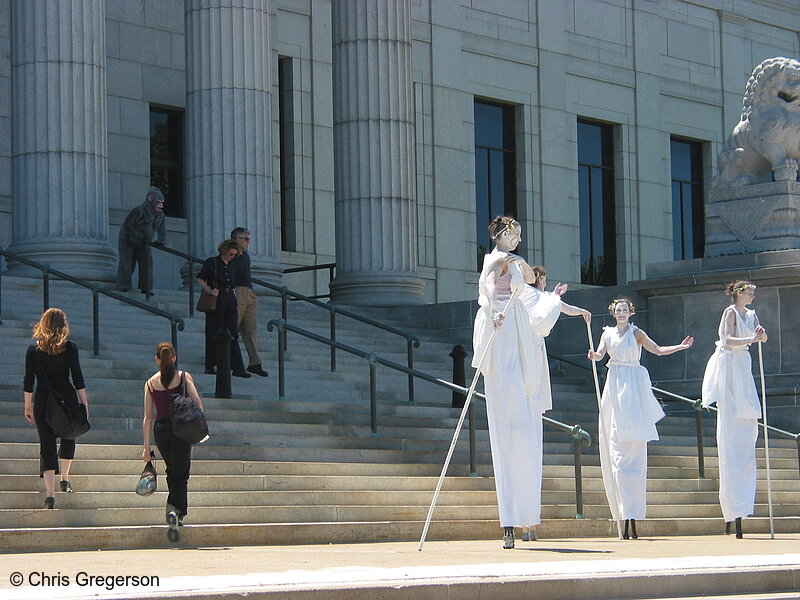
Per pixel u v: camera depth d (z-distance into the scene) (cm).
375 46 3131
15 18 2653
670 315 2583
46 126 2600
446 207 3856
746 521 1750
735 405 1588
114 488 1468
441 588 891
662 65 4472
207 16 2884
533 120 4103
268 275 2858
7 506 1370
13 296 2330
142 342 2262
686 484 1977
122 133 3288
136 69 3331
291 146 3581
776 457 2286
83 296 2431
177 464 1291
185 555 1198
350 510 1527
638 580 977
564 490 1823
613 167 4344
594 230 4281
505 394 1314
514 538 1445
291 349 2484
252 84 2886
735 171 2577
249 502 1503
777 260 2461
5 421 1617
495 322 1280
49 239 2564
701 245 4584
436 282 3809
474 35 3978
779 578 1042
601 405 1569
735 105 4688
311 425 1841
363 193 3108
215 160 2859
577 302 2733
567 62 4203
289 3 3591
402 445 1872
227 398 1923
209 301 2097
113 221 3244
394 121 3131
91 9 2659
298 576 926
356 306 3027
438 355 2680
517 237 1350
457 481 1720
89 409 1716
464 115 3928
